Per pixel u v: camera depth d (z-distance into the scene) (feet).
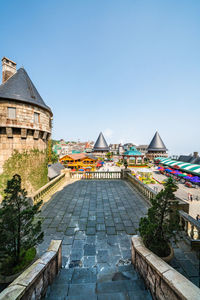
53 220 21.09
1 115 32.81
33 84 43.29
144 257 9.40
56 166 66.54
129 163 184.85
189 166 116.16
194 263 12.37
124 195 31.32
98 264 12.98
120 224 20.02
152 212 12.42
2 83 40.01
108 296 8.77
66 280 10.73
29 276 7.54
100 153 254.27
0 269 10.92
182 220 16.71
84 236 17.38
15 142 35.06
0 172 33.65
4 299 6.03
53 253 10.45
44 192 29.68
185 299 5.77
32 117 37.06
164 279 7.16
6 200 12.01
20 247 12.52
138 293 8.99
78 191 33.99
